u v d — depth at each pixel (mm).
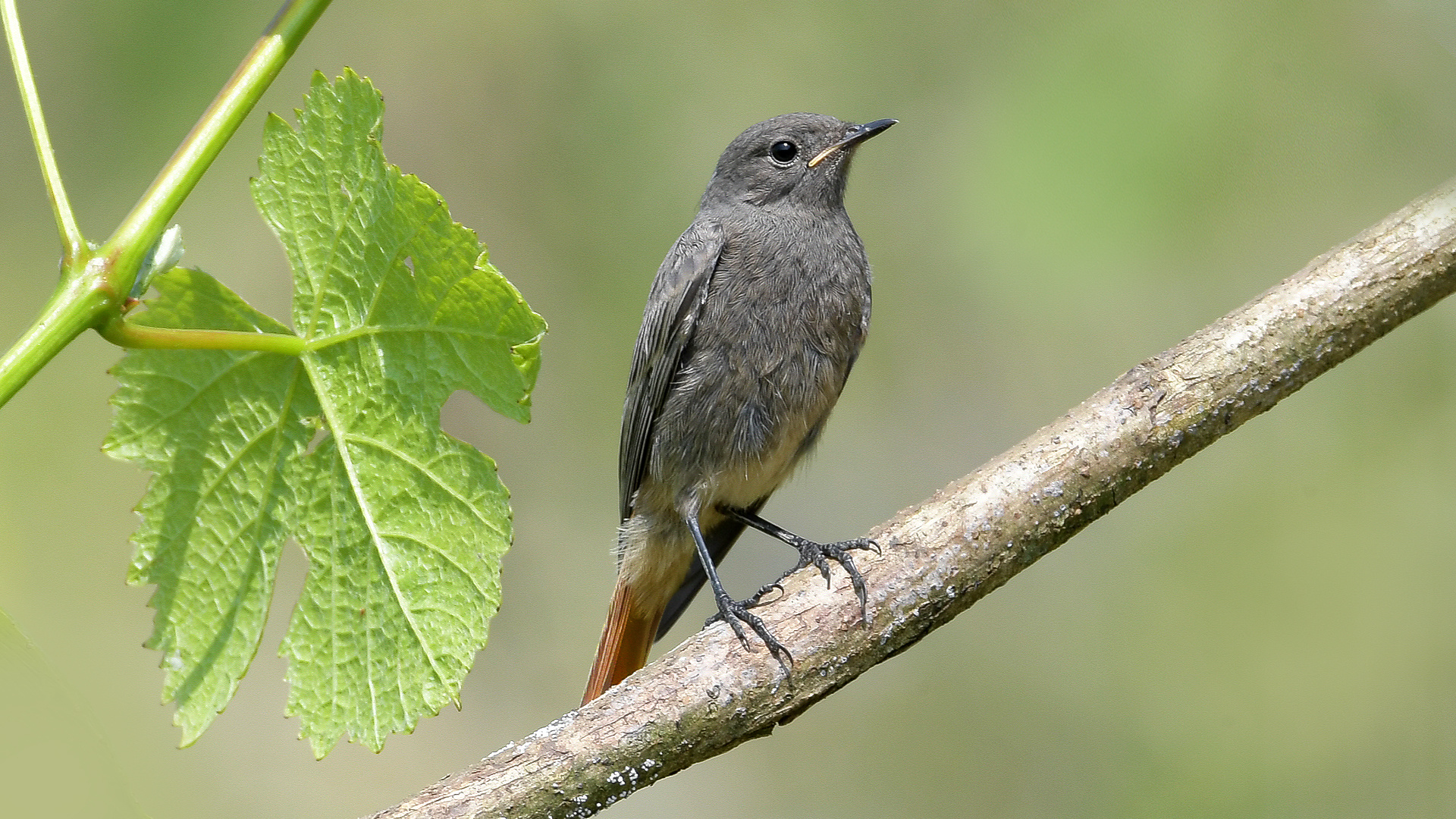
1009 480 5812
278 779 11398
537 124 12648
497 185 12570
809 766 12273
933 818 11734
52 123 11742
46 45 11758
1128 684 11562
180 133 11500
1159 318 11609
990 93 11734
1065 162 10992
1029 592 12203
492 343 4359
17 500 11031
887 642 5688
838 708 12422
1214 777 11008
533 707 12203
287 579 12062
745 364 8562
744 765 12391
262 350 4258
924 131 12250
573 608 12492
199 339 4051
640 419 8828
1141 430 5770
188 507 4363
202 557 4375
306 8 4117
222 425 4391
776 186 9055
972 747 11898
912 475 12703
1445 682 10789
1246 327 5844
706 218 9117
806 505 12852
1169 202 10852
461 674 4453
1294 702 11023
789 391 8633
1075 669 11805
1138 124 10961
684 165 12602
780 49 12594
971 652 12195
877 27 12469
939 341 12625
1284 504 11648
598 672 8836
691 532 8555
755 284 8609
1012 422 12477
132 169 11602
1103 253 10875
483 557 4484
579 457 12734
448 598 4484
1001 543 5754
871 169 12398
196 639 4344
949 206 11797
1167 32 11094
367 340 4406
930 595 5695
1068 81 11141
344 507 4500
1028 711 11875
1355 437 11688
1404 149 11070
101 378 11570
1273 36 11070
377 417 4465
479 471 4473
